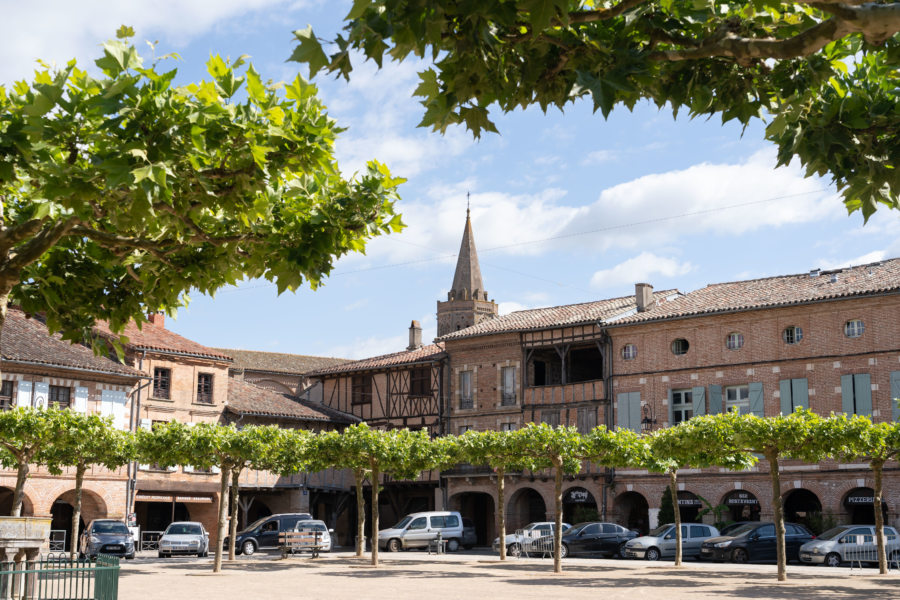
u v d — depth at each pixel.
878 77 6.88
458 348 54.44
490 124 5.95
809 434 25.61
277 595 21.23
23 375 40.94
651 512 45.75
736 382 44.12
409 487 55.59
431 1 4.86
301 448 34.47
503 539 36.28
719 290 49.16
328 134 9.41
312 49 5.20
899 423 26.61
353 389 58.84
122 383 45.03
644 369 47.22
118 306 11.89
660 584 24.48
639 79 5.86
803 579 26.42
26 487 40.78
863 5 5.18
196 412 49.28
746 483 43.19
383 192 10.73
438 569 31.25
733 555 35.56
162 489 46.56
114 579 11.68
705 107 6.40
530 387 51.06
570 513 50.53
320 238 10.51
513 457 34.22
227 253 10.84
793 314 42.94
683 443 27.62
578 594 21.42
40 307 11.65
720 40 5.84
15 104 9.64
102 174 8.23
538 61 5.79
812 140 6.68
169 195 7.95
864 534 33.88
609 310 50.78
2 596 10.39
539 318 52.97
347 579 26.69
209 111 8.32
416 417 55.22
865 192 6.75
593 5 6.09
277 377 67.44
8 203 11.41
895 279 40.97
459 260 90.12
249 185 9.27
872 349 40.47
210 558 39.78
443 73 5.66
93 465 43.50
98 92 8.41
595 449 31.25
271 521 44.22
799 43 5.55
